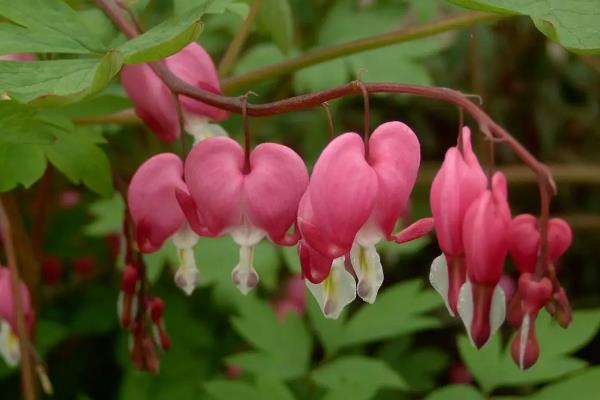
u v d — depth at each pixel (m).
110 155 0.70
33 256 0.55
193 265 0.44
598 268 0.85
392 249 0.63
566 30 0.41
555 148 0.88
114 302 0.69
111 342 0.71
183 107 0.46
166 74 0.43
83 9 0.58
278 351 0.57
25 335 0.49
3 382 0.65
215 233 0.42
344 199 0.40
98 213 0.61
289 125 0.78
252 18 0.54
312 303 0.57
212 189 0.42
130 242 0.47
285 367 0.56
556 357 0.54
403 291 0.58
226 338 0.67
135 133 0.70
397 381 0.56
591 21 0.41
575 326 0.54
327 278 0.41
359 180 0.40
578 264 0.85
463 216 0.40
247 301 0.58
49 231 0.69
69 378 0.69
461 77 0.85
